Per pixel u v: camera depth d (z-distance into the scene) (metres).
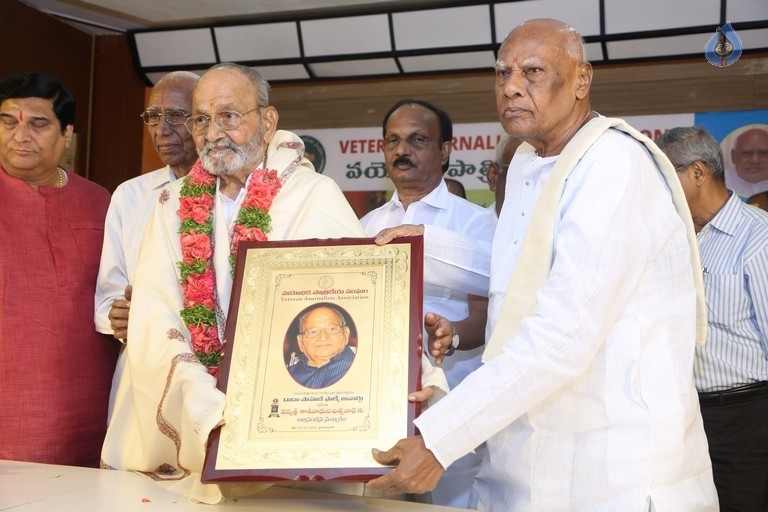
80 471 2.92
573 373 2.32
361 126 6.45
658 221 2.51
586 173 2.49
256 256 2.62
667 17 5.51
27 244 3.62
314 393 2.38
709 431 4.04
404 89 6.32
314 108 6.49
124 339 3.22
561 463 2.48
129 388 3.07
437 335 2.96
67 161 6.64
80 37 6.69
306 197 3.04
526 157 2.89
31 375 3.55
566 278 2.34
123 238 3.63
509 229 2.81
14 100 3.59
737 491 4.01
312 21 6.16
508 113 2.67
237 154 2.96
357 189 6.48
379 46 6.14
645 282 2.51
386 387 2.37
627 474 2.40
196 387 2.48
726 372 3.98
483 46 5.94
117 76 6.80
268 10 6.16
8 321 3.53
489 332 2.79
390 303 2.48
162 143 3.82
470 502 2.86
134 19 6.44
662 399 2.45
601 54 5.83
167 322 2.79
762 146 5.70
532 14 5.72
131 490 2.61
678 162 4.02
